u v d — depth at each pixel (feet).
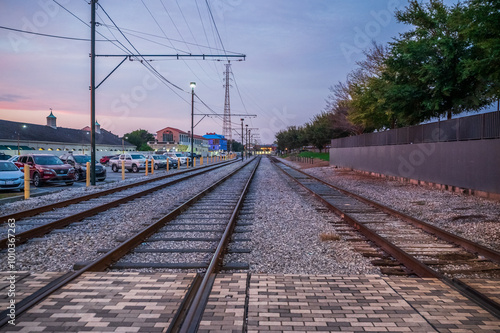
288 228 26.40
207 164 168.25
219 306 12.12
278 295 13.24
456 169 47.55
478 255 19.60
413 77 54.34
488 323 11.12
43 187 59.72
